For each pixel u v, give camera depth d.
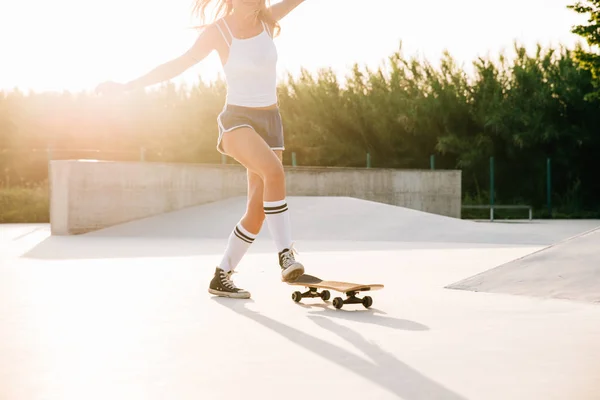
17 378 2.19
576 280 4.07
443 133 23.70
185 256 7.05
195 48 4.15
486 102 23.28
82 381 2.15
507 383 2.09
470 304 3.71
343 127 24.80
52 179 11.52
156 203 12.30
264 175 3.96
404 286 4.52
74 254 7.35
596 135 21.92
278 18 4.25
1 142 25.36
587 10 19.23
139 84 4.20
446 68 24.39
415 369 2.28
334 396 1.96
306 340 2.78
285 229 3.98
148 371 2.28
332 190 15.05
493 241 9.84
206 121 25.25
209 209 12.40
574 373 2.20
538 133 21.97
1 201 17.58
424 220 11.38
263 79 4.10
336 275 5.22
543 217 20.44
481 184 22.75
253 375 2.21
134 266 6.00
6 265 6.10
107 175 11.77
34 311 3.53
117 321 3.23
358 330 2.98
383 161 24.42
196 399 1.94
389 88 24.83
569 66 22.97
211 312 3.51
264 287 4.55
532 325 3.06
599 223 15.64
